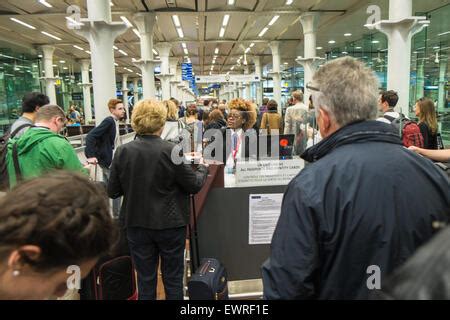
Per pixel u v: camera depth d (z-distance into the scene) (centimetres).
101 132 382
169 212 212
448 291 36
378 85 111
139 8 1221
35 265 53
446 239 39
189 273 265
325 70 113
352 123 105
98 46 541
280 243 100
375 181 94
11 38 1622
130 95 3966
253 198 267
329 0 1127
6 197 56
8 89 1625
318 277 97
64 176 61
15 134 246
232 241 269
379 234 91
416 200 94
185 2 1157
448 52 1146
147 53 1273
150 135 213
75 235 54
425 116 374
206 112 539
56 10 1162
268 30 1642
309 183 99
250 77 1282
